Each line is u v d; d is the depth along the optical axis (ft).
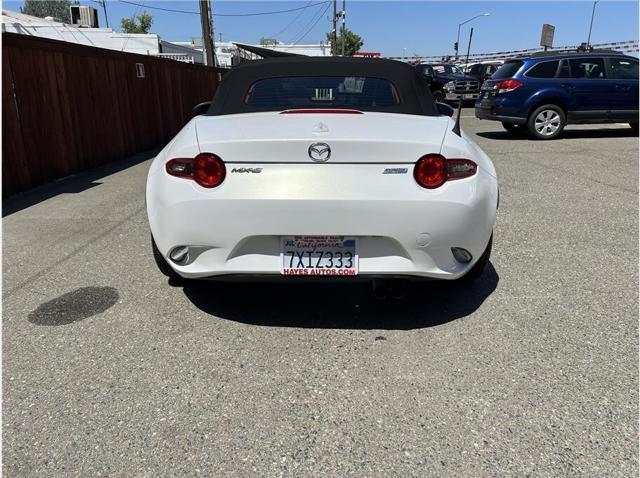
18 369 8.80
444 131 9.50
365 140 8.50
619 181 22.47
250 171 8.63
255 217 8.64
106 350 9.36
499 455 6.77
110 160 29.19
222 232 8.77
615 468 6.54
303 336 9.82
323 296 11.52
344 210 8.57
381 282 9.91
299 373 8.63
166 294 11.67
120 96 30.32
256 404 7.84
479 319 10.39
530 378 8.41
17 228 16.71
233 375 8.58
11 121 20.72
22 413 7.67
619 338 9.60
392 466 6.61
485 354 9.13
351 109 11.29
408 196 8.61
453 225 8.80
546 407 7.70
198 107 13.67
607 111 36.37
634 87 36.14
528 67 35.86
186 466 6.64
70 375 8.62
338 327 10.16
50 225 17.01
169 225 9.03
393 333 9.90
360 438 7.11
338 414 7.60
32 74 21.93
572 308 10.81
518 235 15.48
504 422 7.38
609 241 14.88
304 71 11.82
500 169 25.34
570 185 21.80
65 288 12.04
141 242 15.24
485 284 12.06
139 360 9.04
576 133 40.22
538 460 6.68
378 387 8.23
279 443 7.03
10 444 7.05
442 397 7.96
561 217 17.26
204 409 7.73
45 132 23.04
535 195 20.17
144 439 7.12
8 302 11.32
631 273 12.59
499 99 36.70
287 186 8.56
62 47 24.06
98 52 27.50
